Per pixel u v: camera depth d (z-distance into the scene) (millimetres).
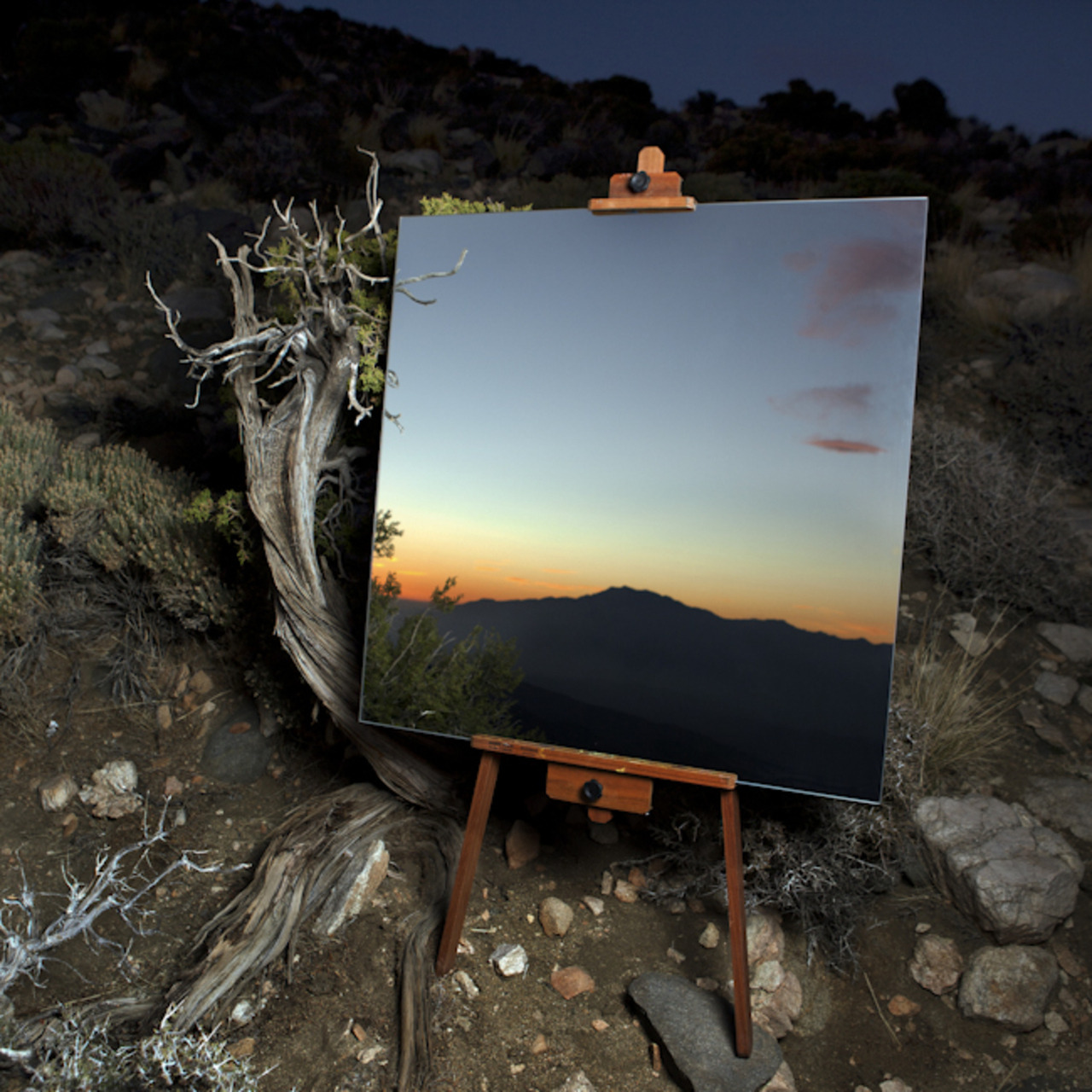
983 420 4109
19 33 8984
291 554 2418
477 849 2104
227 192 6621
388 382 2195
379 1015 2057
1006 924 2197
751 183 7875
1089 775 2697
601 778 2025
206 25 9188
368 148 7836
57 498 3080
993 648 3160
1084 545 3500
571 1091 1908
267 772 2781
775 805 2424
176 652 3107
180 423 4199
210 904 2340
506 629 2104
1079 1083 1987
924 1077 2018
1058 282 5145
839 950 2217
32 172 5750
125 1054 1792
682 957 2268
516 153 8172
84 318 4996
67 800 2582
